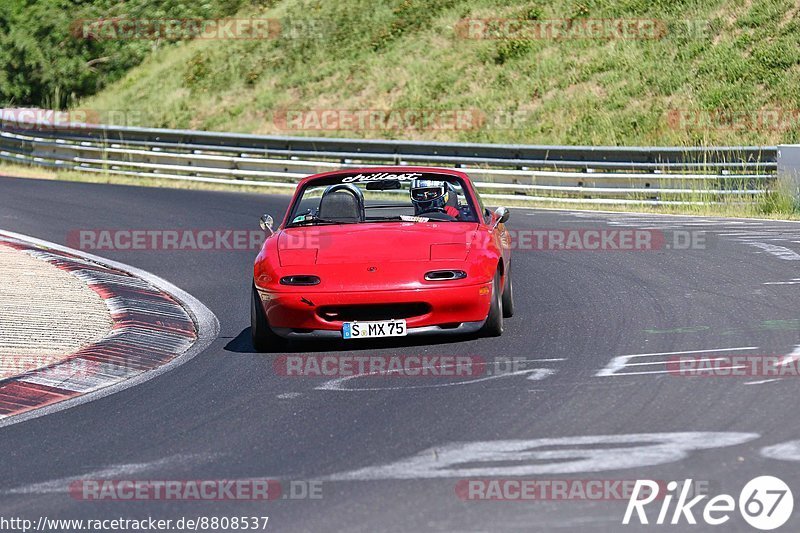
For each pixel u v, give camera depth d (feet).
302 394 75.61
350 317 87.97
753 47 315.78
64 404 78.02
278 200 234.99
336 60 396.16
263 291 90.12
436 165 252.83
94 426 70.49
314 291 87.51
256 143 276.00
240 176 272.51
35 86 439.63
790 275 119.34
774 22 322.14
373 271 88.22
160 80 426.10
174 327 109.29
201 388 80.43
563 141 306.76
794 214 187.01
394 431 64.13
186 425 69.21
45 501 54.75
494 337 93.04
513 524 47.52
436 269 88.12
